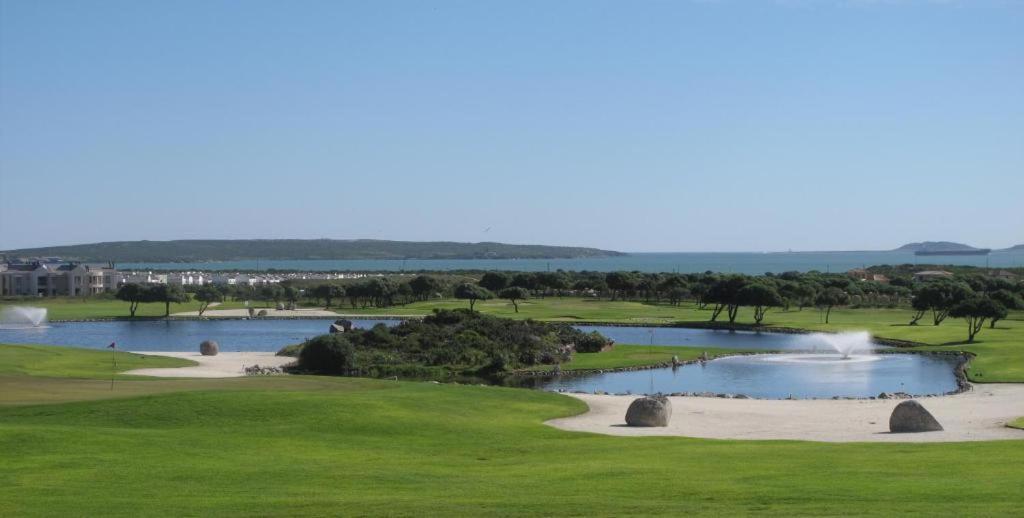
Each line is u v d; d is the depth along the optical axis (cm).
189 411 4516
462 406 5116
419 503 2619
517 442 4072
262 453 3597
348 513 2480
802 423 4975
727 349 10944
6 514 2436
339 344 9119
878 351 10638
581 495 2738
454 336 10369
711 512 2428
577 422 4909
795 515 2352
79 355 9162
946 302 13762
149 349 11675
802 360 9812
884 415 5372
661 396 4959
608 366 9269
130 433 3897
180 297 18012
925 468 3122
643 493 2756
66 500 2630
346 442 3941
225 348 11850
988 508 2377
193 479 3006
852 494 2639
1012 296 13975
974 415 5181
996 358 9156
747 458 3491
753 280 15512
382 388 5738
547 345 10044
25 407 4641
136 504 2588
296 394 5134
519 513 2461
